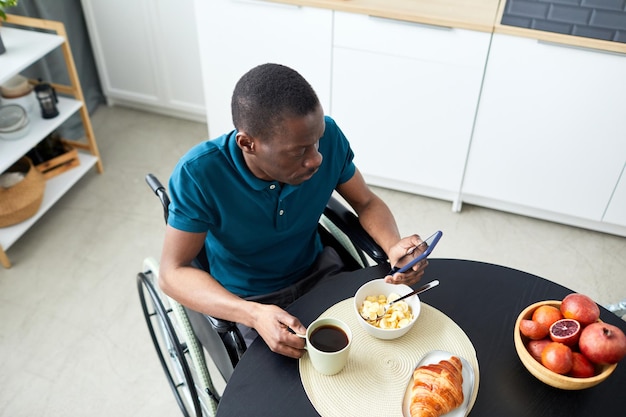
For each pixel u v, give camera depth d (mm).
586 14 2035
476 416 1131
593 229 2605
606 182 2391
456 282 1381
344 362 1188
